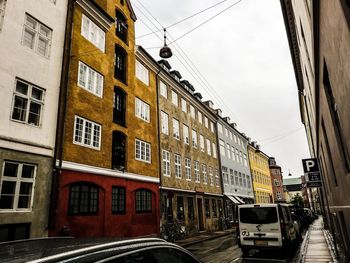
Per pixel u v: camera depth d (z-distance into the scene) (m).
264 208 12.06
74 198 12.91
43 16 12.96
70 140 13.20
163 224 19.77
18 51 11.41
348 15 3.23
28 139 11.16
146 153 19.95
